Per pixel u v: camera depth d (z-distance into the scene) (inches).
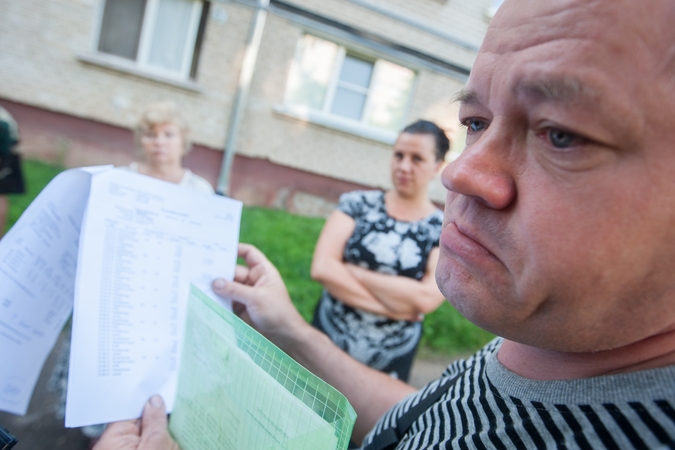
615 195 13.4
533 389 18.5
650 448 14.1
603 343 15.3
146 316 30.1
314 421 18.8
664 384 14.9
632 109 12.9
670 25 12.8
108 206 28.9
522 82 14.7
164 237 31.8
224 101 214.2
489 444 18.3
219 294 34.6
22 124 200.4
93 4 197.0
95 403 27.4
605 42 13.2
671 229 13.4
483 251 16.6
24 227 27.1
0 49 191.5
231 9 204.4
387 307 66.7
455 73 231.0
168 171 84.7
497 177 15.6
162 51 210.7
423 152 67.4
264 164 227.5
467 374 24.7
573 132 13.8
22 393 29.2
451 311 148.9
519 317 15.7
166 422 29.3
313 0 208.4
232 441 23.1
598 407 16.0
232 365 23.9
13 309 27.5
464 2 222.7
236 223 36.3
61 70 199.5
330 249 68.6
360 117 238.2
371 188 244.2
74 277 31.1
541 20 14.7
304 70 224.4
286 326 36.3
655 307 14.4
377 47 215.9
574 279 14.1
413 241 68.0
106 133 210.4
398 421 26.6
